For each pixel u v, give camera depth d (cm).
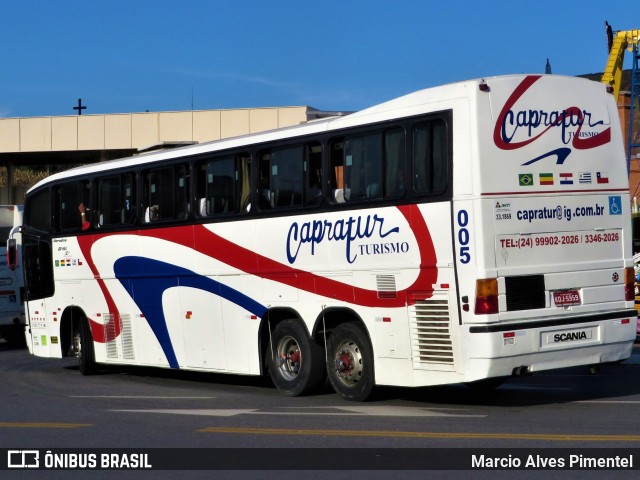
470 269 1140
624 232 1256
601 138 1242
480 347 1130
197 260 1556
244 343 1476
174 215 1608
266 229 1427
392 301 1234
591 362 1212
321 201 1336
